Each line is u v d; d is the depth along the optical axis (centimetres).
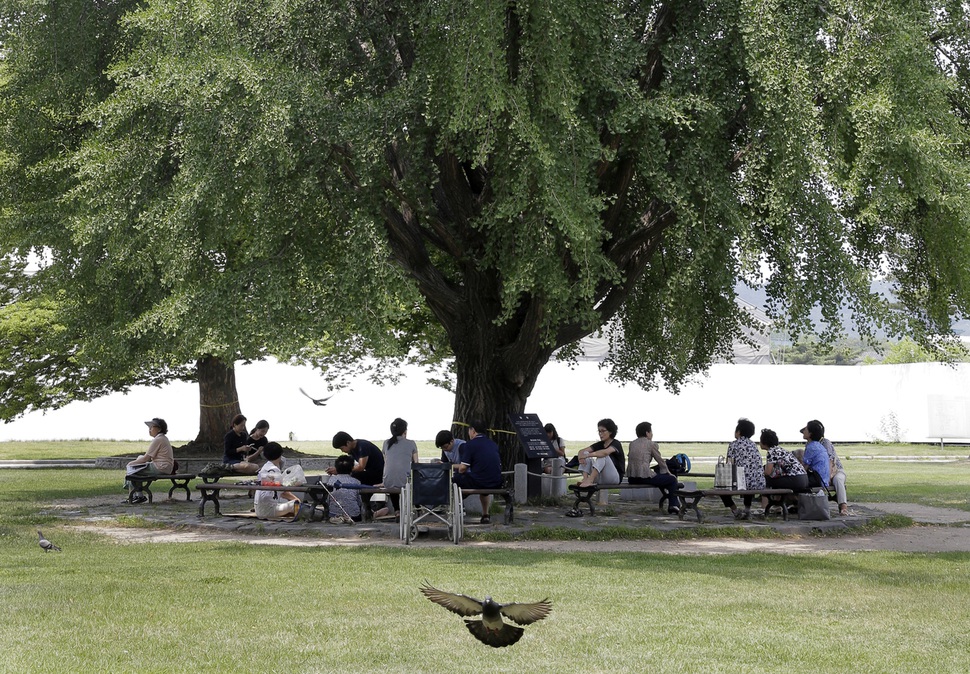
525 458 1608
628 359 2033
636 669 577
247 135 1242
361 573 910
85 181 1510
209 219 1329
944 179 1242
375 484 1398
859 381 4222
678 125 1253
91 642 630
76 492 1897
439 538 1205
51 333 2506
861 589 848
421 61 1238
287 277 1294
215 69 1223
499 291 1533
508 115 1193
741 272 1421
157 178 1478
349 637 654
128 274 1722
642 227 1510
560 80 1152
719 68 1266
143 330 1456
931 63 1277
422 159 1291
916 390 4106
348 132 1221
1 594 787
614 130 1204
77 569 927
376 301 1219
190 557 1016
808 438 1432
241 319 1284
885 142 1198
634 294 1842
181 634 656
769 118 1218
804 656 607
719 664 587
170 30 1334
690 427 4203
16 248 1953
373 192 1297
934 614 741
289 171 1274
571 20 1194
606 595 805
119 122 1412
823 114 1246
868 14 1208
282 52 1295
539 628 682
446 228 1429
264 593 805
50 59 1719
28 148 1780
